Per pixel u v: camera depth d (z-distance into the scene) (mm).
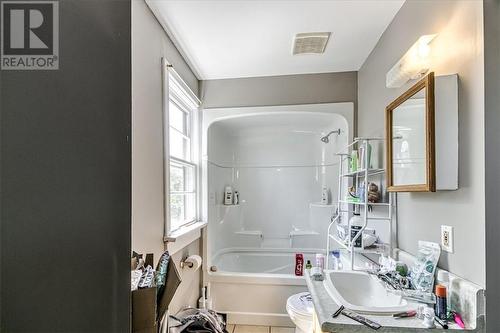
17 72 405
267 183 3742
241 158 3754
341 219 2863
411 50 1449
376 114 2246
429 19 1435
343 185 2852
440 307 1103
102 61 612
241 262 3393
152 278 1070
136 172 1504
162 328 1144
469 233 1105
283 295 2615
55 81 470
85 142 547
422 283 1312
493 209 994
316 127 3527
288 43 2234
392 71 1646
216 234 3273
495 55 986
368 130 2471
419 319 1091
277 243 3586
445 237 1260
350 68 2762
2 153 379
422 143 1367
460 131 1171
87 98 555
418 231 1518
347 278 1598
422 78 1373
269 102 2930
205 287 2695
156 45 1820
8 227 384
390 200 1815
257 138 3721
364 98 2604
